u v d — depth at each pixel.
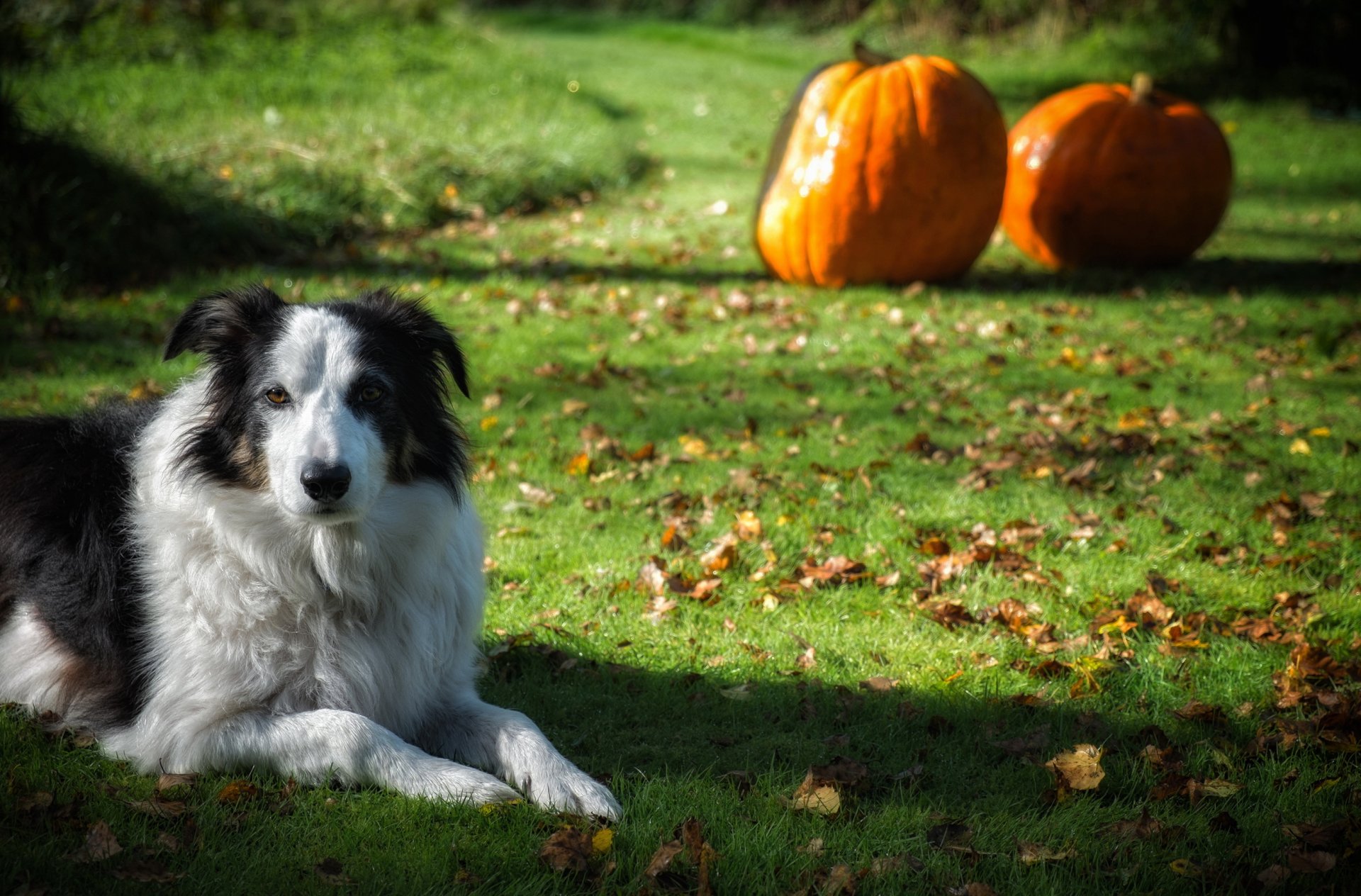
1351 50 19.16
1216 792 3.09
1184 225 9.38
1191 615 4.24
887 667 3.92
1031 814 3.03
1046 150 9.52
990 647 4.05
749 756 3.34
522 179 12.02
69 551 3.24
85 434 3.45
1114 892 2.70
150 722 3.04
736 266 9.79
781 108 18.89
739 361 7.41
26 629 3.30
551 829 2.86
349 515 2.91
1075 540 4.92
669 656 4.00
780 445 6.03
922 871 2.76
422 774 2.94
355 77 16.38
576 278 9.15
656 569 4.57
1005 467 5.65
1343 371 7.19
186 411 3.24
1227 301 8.73
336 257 9.62
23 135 8.87
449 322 8.05
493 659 3.92
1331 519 5.11
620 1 36.09
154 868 2.63
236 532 3.05
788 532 5.02
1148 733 3.46
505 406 6.59
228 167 10.52
